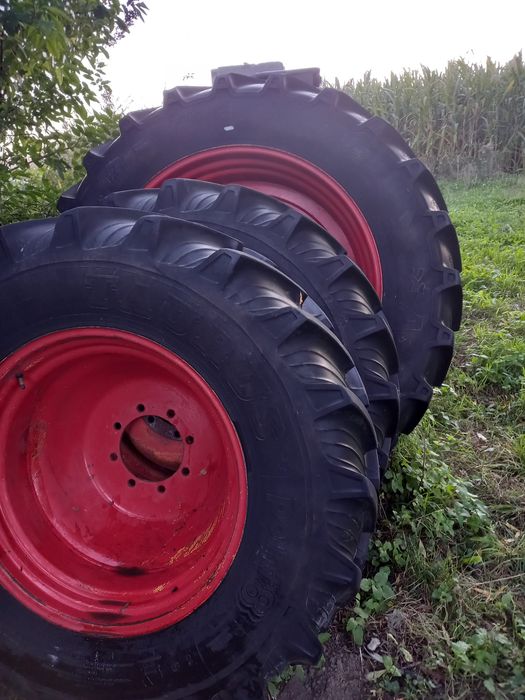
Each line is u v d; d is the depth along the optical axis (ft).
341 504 5.77
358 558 6.49
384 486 9.41
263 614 5.97
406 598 7.75
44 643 6.65
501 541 8.60
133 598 6.66
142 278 5.98
